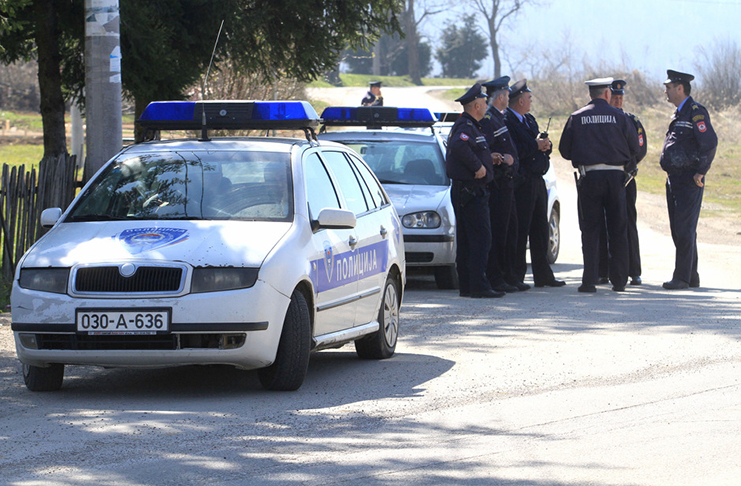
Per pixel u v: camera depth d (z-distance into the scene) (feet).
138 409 33.35
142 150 41.57
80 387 37.50
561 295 62.13
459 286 63.21
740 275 72.54
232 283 33.50
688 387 36.22
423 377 38.86
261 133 140.77
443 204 64.49
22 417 32.24
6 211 62.90
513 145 62.54
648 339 46.03
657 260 85.15
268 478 25.59
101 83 62.49
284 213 37.35
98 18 62.03
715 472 26.16
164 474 25.91
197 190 38.50
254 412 32.83
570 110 317.83
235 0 81.71
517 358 42.27
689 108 63.82
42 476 25.72
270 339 34.12
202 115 43.29
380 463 26.99
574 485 25.13
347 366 41.73
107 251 34.47
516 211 64.80
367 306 41.81
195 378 39.19
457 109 320.91
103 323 33.24
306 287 36.45
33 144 219.82
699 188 64.54
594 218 63.00
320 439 29.43
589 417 32.07
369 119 71.87
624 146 62.28
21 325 34.06
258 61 90.58
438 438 29.60
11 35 79.05
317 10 88.07
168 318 33.04
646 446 28.63
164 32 74.08
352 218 38.06
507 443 29.04
